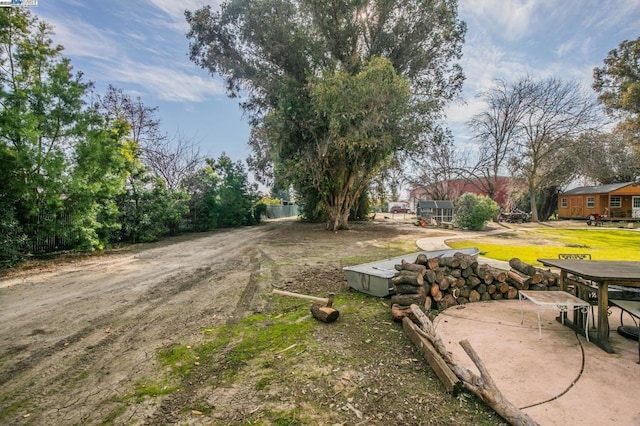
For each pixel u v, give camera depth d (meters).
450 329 3.61
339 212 17.11
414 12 15.67
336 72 13.24
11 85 8.66
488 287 4.80
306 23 15.47
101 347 3.39
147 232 12.84
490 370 2.68
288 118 14.46
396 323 3.92
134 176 12.77
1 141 7.90
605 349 2.99
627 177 26.16
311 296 4.88
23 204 8.51
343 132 13.31
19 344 3.48
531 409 2.14
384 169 17.59
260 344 3.40
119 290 5.68
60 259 8.87
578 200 26.61
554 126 22.50
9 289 5.78
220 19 15.54
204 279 6.48
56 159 8.64
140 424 2.16
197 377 2.76
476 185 27.66
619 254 9.00
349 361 2.96
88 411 2.32
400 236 14.26
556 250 9.84
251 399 2.42
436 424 2.07
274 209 33.16
